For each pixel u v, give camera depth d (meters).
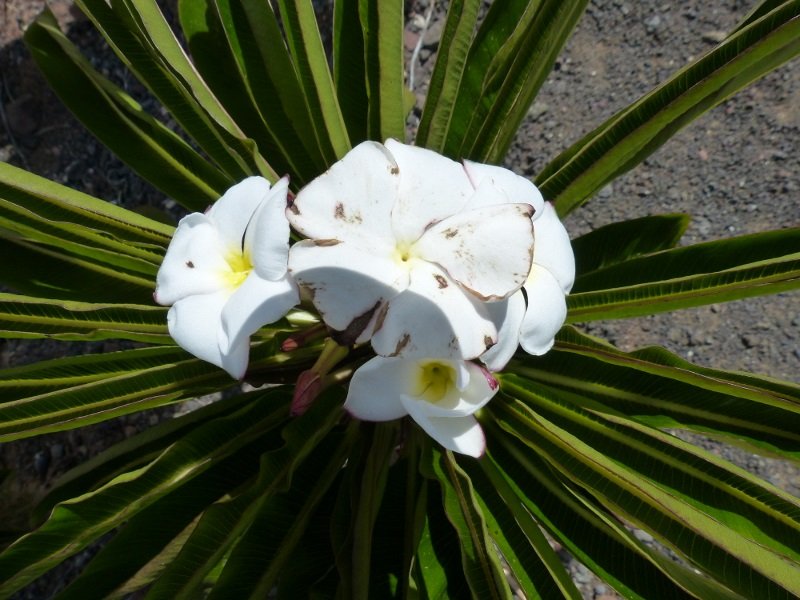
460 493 0.27
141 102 0.57
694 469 0.30
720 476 0.29
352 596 0.30
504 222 0.23
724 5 0.52
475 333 0.23
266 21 0.36
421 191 0.24
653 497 0.26
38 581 0.49
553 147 0.53
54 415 0.29
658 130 0.32
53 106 0.57
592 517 0.31
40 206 0.34
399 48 0.34
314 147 0.40
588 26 0.55
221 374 0.33
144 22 0.32
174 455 0.30
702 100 0.33
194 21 0.38
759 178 0.49
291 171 0.41
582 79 0.54
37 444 0.51
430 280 0.23
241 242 0.25
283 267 0.23
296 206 0.23
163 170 0.39
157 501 0.31
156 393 0.31
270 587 0.31
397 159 0.24
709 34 0.52
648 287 0.31
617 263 0.38
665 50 0.52
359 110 0.40
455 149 0.40
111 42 0.35
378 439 0.35
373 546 0.34
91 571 0.30
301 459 0.31
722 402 0.32
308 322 0.37
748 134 0.50
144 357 0.34
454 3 0.32
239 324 0.23
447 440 0.26
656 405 0.34
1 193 0.33
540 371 0.37
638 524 0.28
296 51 0.36
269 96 0.39
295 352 0.35
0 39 0.58
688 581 0.29
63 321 0.31
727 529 0.25
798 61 0.50
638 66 0.53
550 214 0.28
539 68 0.35
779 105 0.50
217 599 0.30
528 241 0.23
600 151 0.34
